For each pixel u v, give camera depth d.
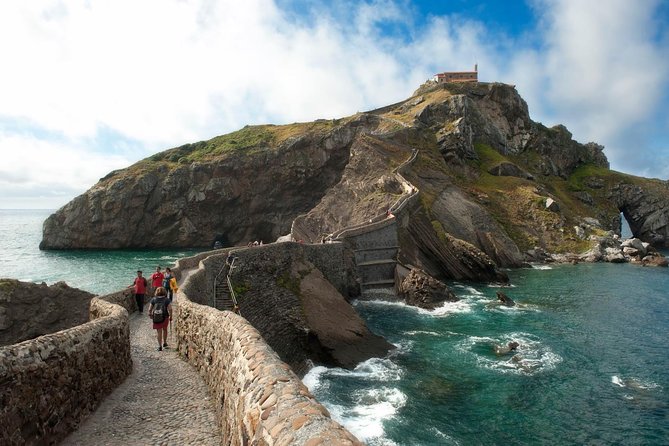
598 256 74.12
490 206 81.81
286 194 103.75
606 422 20.12
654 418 20.48
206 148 113.88
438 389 23.25
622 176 122.56
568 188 112.81
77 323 24.83
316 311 31.78
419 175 76.44
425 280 43.50
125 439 8.14
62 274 60.78
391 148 82.31
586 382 24.30
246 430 5.76
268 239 106.06
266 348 7.53
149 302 22.09
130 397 10.27
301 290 34.44
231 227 104.12
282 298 32.31
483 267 54.72
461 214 69.56
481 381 24.30
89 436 8.26
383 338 31.05
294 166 101.25
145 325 18.00
